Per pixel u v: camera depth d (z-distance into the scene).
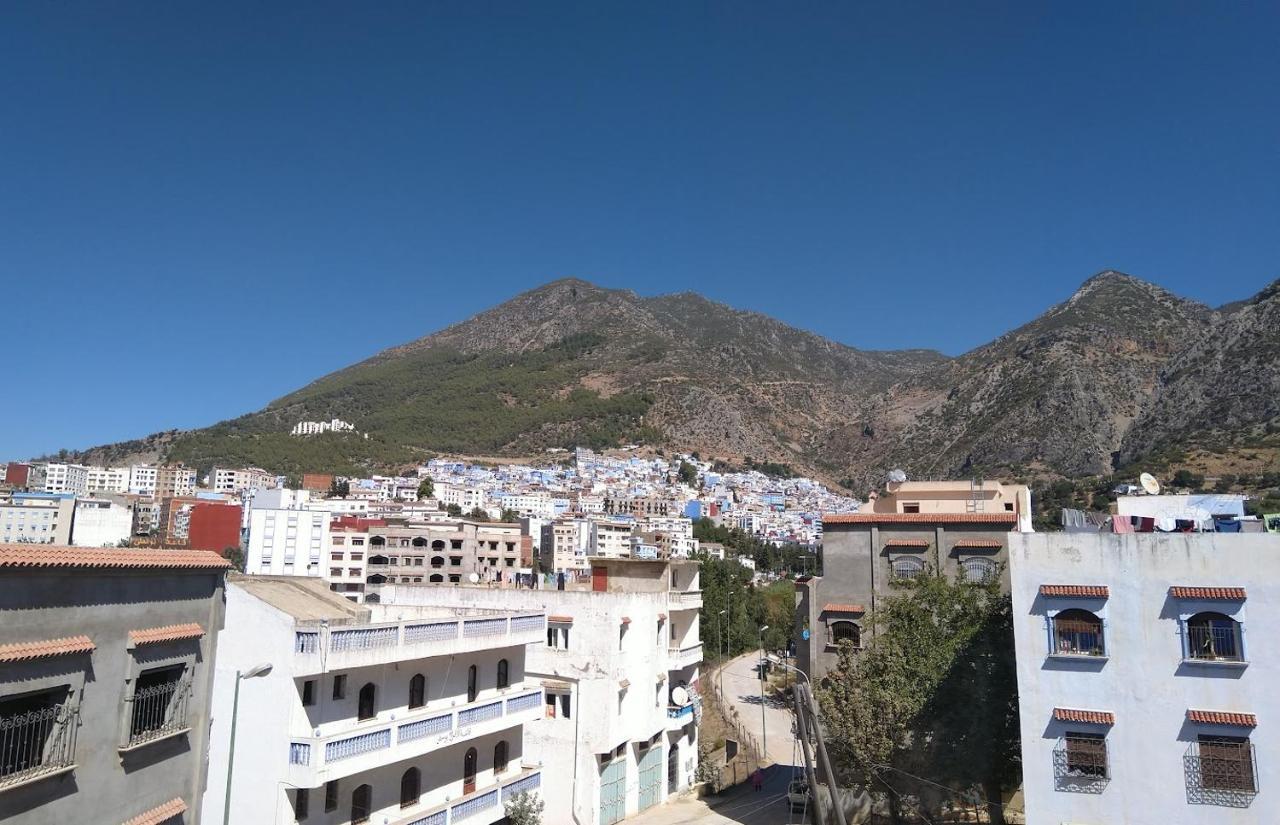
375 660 34.97
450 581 153.75
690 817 49.94
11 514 158.25
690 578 61.19
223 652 33.25
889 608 42.22
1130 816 30.98
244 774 32.22
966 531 45.03
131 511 190.62
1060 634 32.94
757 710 89.75
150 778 21.16
